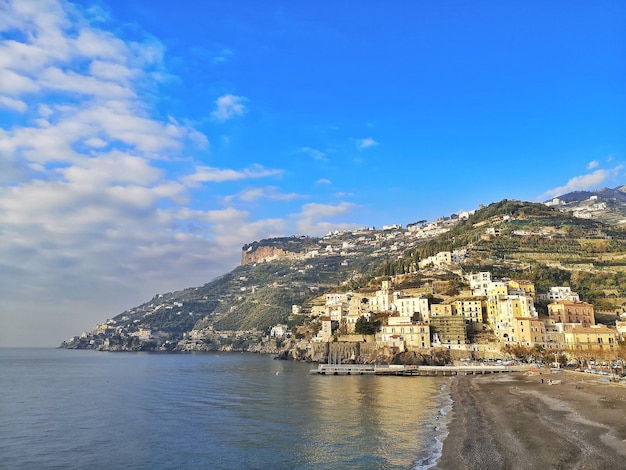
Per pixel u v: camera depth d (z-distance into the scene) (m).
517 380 149.88
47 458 64.00
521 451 55.62
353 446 65.75
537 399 98.50
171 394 131.75
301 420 87.38
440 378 178.75
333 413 94.50
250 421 87.44
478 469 50.34
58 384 165.50
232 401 115.44
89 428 83.25
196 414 96.50
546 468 48.72
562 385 126.94
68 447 69.69
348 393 129.12
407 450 62.25
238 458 62.03
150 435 76.88
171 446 69.38
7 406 110.56
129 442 72.25
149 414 97.12
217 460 61.50
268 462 59.75
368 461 57.75
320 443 68.38
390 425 80.00
